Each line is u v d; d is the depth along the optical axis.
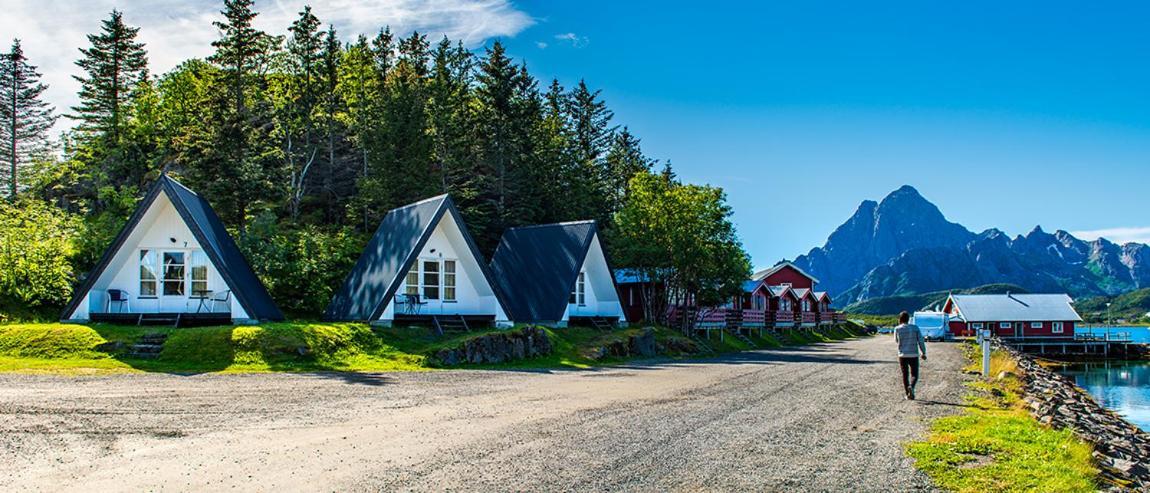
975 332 85.44
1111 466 11.85
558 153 55.66
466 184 48.69
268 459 9.48
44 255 29.41
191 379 17.70
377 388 17.23
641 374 23.34
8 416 11.86
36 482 8.16
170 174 43.53
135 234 26.58
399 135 44.62
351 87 56.59
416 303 29.70
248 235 34.94
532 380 20.36
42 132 67.81
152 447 10.00
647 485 8.84
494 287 31.27
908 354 17.64
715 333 50.59
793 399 17.17
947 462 10.37
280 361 21.44
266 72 54.84
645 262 42.91
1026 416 15.38
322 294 34.28
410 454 10.04
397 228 31.67
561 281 34.50
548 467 9.54
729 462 10.16
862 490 8.88
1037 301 88.19
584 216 55.47
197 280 27.39
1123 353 78.50
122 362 20.28
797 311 74.31
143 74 59.94
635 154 74.44
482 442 10.99
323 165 54.47
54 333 21.31
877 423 13.74
